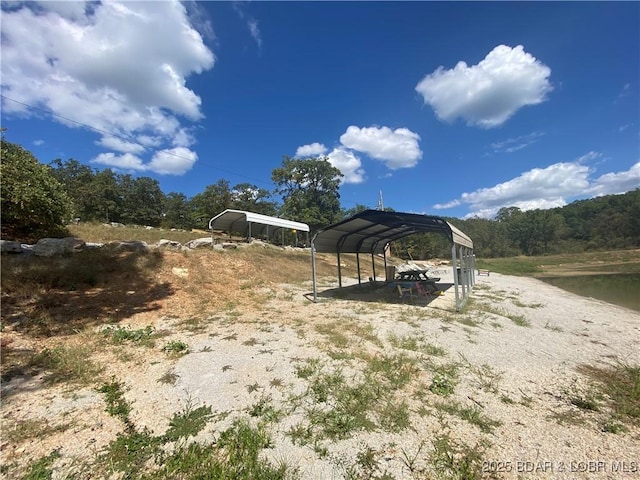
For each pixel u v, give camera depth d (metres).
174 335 6.16
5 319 5.77
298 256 20.47
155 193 57.88
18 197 9.66
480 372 4.69
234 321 7.23
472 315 8.29
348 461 2.77
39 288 7.20
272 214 51.19
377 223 10.84
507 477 2.59
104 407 3.59
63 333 5.76
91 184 43.88
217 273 11.62
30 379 4.12
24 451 2.79
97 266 9.23
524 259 43.47
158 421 3.36
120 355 5.05
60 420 3.29
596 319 8.52
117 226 21.55
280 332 6.46
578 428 3.29
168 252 12.18
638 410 3.63
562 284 19.34
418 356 5.24
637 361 5.28
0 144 10.83
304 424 3.31
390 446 2.97
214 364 4.79
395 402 3.76
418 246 42.72
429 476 2.60
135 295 8.24
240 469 2.64
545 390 4.18
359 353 5.30
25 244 10.33
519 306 10.12
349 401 3.74
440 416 3.49
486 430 3.23
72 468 2.62
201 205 41.50
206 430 3.20
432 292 12.53
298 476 2.58
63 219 11.96
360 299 10.73
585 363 5.17
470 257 15.14
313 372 4.54
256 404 3.69
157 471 2.62
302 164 46.66
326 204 47.19
